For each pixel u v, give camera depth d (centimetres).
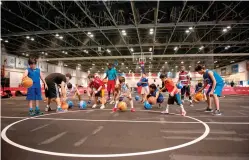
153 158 207
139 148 239
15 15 1178
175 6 1123
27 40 1673
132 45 1808
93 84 676
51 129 339
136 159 205
